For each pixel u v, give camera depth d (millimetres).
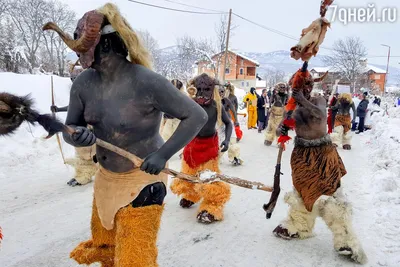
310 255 4520
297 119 4422
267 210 3928
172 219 5617
